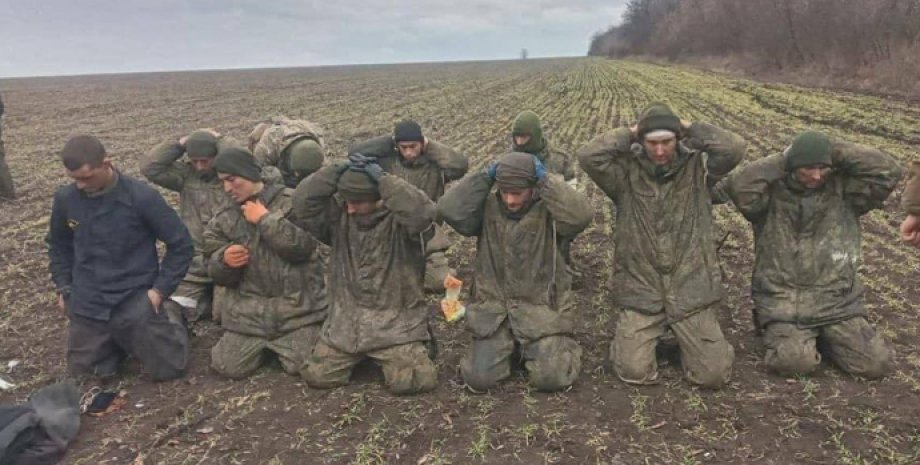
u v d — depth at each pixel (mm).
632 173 5773
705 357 5500
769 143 17094
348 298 5711
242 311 5910
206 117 28578
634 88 36969
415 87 46375
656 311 5734
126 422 5184
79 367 5801
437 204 5762
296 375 5879
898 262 8445
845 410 5125
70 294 5723
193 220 7062
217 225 5910
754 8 44250
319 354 5641
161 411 5340
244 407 5383
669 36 73125
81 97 40250
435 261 7824
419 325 5719
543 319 5617
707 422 5047
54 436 4754
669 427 4996
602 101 30656
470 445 4832
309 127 7410
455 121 25172
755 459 4609
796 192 5703
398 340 5566
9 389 5723
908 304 7105
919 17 29391
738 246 9250
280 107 32812
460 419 5176
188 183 7160
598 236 9984
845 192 5688
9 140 21453
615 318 7000
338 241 5734
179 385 5762
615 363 5711
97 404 5316
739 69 43969
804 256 5730
